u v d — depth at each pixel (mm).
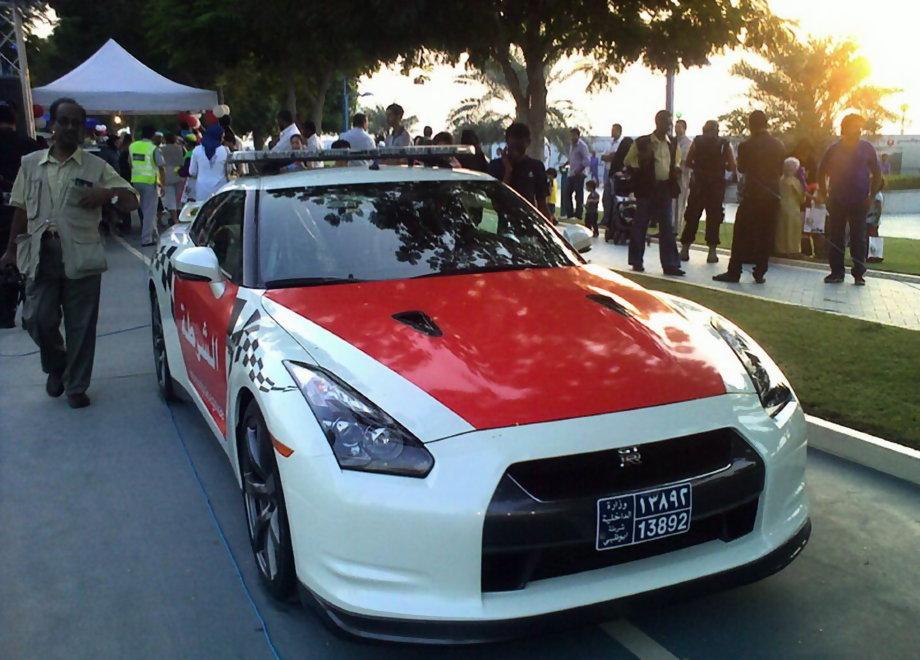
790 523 2885
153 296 5730
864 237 8953
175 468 4559
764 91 23125
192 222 5324
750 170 8898
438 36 8625
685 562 2686
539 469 2535
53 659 2895
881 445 4344
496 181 4691
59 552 3646
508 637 2492
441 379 2766
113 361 6719
